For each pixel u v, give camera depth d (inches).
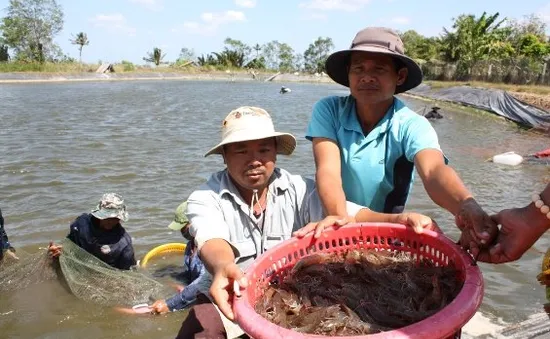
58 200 343.9
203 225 108.3
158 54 3112.7
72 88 1604.3
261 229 116.0
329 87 2357.3
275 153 112.7
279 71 3688.5
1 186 374.0
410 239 102.7
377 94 120.6
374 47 116.1
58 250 234.1
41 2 2390.5
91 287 223.1
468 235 91.7
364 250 106.3
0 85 1678.2
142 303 220.8
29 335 196.7
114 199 235.5
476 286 77.3
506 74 1722.4
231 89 1895.9
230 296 86.4
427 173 110.1
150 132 657.6
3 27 2375.7
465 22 2039.9
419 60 2310.5
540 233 82.5
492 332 179.2
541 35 2078.0
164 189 376.8
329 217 104.7
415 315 85.0
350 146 127.9
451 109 1152.8
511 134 753.0
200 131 681.6
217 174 119.7
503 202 370.0
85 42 2770.7
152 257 263.7
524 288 226.8
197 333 108.9
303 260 102.0
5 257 240.1
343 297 93.4
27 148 517.0
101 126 703.7
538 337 175.3
